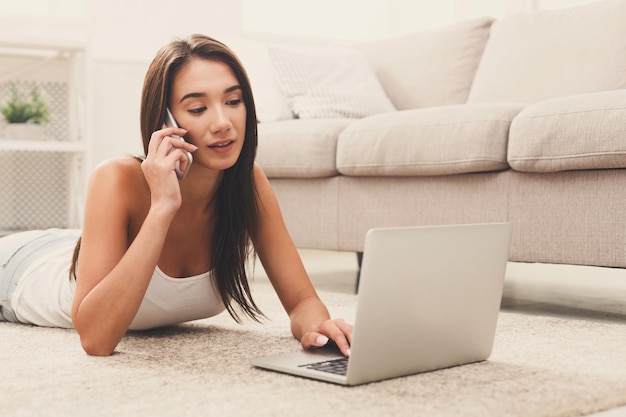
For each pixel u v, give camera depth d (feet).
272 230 5.89
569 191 7.22
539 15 10.64
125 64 14.99
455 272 4.43
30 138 13.11
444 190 8.29
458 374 4.43
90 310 4.93
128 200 5.24
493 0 17.21
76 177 14.03
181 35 15.42
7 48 14.05
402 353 4.28
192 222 5.57
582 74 9.71
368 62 12.32
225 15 15.83
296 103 10.95
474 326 4.68
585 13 10.12
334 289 9.37
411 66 11.87
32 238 6.81
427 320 4.34
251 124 5.33
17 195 14.55
